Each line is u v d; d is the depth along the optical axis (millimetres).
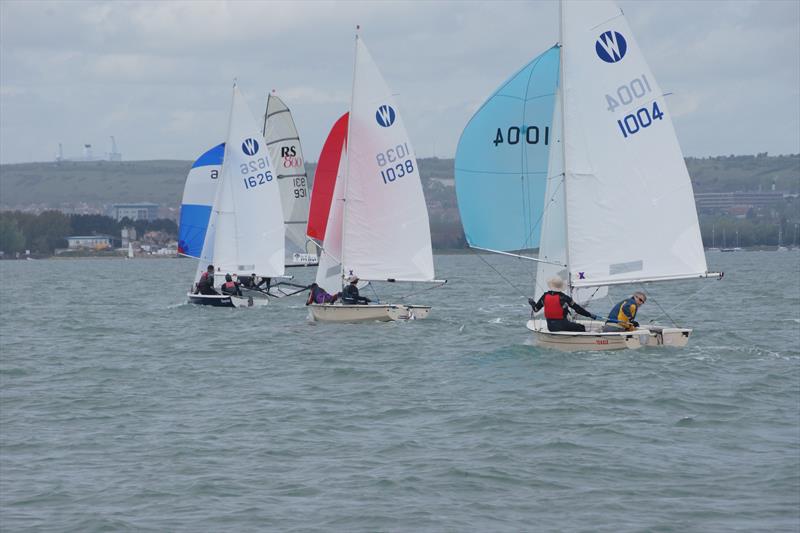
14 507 50344
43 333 130625
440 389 78625
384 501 50219
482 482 52969
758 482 52312
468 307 162375
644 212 90438
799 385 77750
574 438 61406
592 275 90500
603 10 89312
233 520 47938
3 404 76688
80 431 66625
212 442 62562
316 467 56344
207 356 102125
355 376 86125
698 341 105500
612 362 86938
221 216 165875
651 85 90062
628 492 51125
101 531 46781
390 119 125938
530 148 95812
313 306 126688
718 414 67750
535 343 96062
